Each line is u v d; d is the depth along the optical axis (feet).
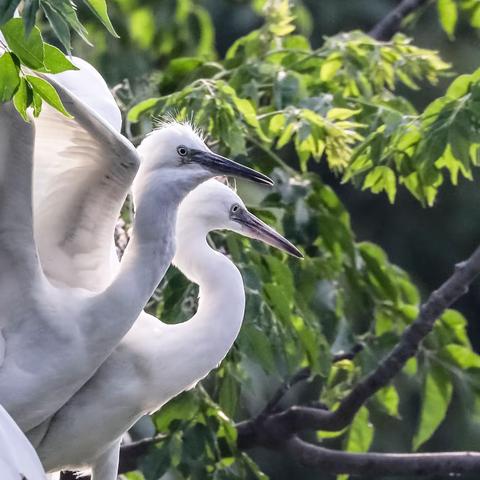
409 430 55.98
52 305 27.40
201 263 30.55
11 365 27.37
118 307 27.81
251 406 41.63
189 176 28.53
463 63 56.95
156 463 32.48
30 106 22.33
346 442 37.04
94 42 43.83
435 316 34.04
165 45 45.14
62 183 27.53
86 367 28.04
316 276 35.42
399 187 60.03
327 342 34.91
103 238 28.07
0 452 22.22
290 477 58.44
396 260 60.18
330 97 34.55
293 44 39.75
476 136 32.24
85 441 29.76
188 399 33.19
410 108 37.91
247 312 32.32
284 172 35.53
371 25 55.72
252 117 33.01
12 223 26.09
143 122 34.55
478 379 36.45
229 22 52.39
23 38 20.53
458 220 60.23
